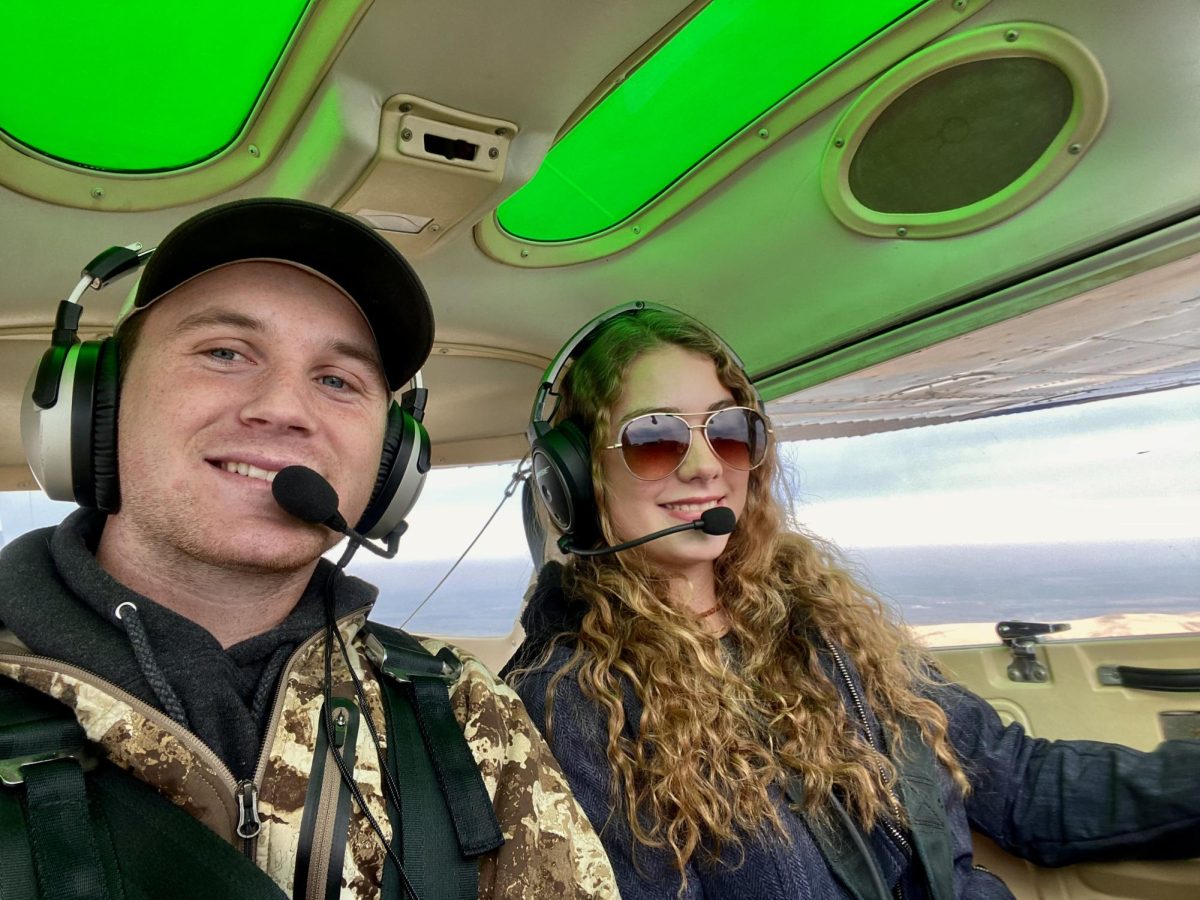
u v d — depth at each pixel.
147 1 1.02
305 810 0.70
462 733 0.85
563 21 1.02
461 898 0.72
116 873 0.58
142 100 1.15
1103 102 1.25
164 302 0.79
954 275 1.67
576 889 0.79
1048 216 1.49
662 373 1.25
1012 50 1.21
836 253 1.69
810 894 0.98
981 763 1.35
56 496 0.75
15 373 1.67
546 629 1.31
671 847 0.99
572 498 1.23
